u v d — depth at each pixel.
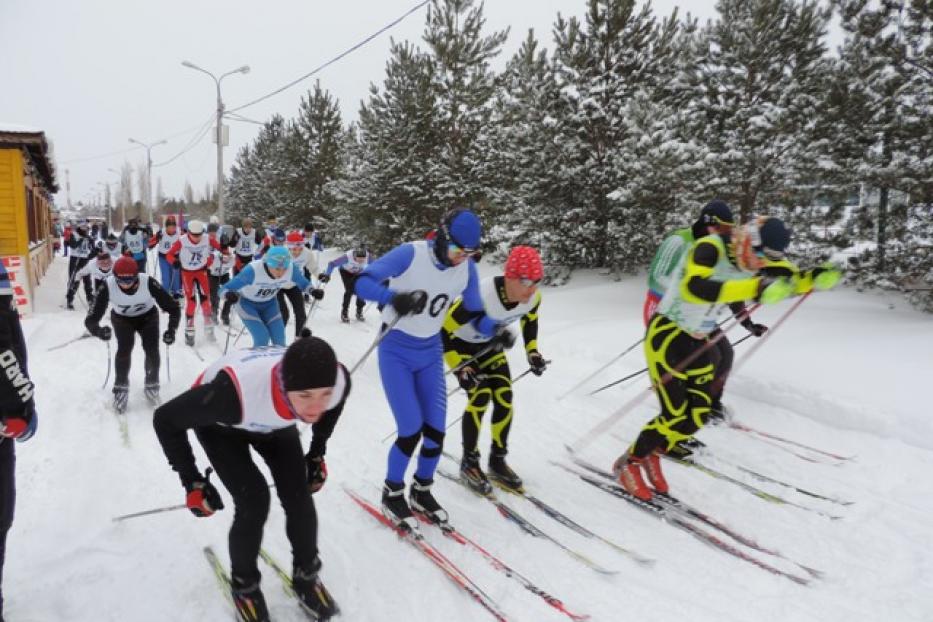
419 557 2.79
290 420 2.05
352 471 3.71
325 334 8.32
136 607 2.38
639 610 2.44
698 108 9.00
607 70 9.82
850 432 4.16
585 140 9.76
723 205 3.94
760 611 2.44
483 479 3.42
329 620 2.33
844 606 2.47
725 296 2.87
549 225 10.30
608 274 10.15
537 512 3.23
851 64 6.88
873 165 6.68
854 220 7.36
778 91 8.12
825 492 3.44
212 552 2.74
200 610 2.36
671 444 3.30
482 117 13.66
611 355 6.21
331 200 20.92
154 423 2.00
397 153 14.41
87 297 9.80
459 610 2.43
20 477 3.48
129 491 3.35
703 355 3.30
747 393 4.92
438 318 2.94
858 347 5.35
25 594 2.45
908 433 3.93
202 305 7.50
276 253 4.98
